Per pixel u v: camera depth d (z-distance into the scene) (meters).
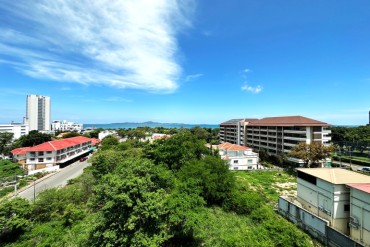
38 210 25.22
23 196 35.84
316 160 55.75
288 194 38.25
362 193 20.48
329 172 27.06
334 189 23.16
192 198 22.67
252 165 61.91
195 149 44.84
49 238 21.11
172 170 37.22
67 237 21.59
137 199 16.70
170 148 41.03
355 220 21.12
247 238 20.19
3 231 21.80
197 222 19.91
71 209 25.11
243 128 93.12
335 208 23.12
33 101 156.25
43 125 162.88
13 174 49.72
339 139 91.69
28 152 56.34
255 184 44.53
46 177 48.84
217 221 25.89
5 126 131.50
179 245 20.66
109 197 17.33
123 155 41.47
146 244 15.43
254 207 28.22
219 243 20.97
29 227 23.25
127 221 16.08
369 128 88.75
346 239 19.28
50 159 57.47
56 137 106.31
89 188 32.06
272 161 70.50
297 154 56.44
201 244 21.06
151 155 42.78
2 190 37.91
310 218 23.58
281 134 71.25
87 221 23.53
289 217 27.05
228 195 30.78
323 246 21.23
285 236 19.59
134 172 21.19
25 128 140.50
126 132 148.00
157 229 17.66
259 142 83.00
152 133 169.88
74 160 70.94
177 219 19.61
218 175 32.62
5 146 79.25
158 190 20.78
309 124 63.53
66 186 37.53
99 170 34.62
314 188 26.48
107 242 15.91
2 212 21.89
